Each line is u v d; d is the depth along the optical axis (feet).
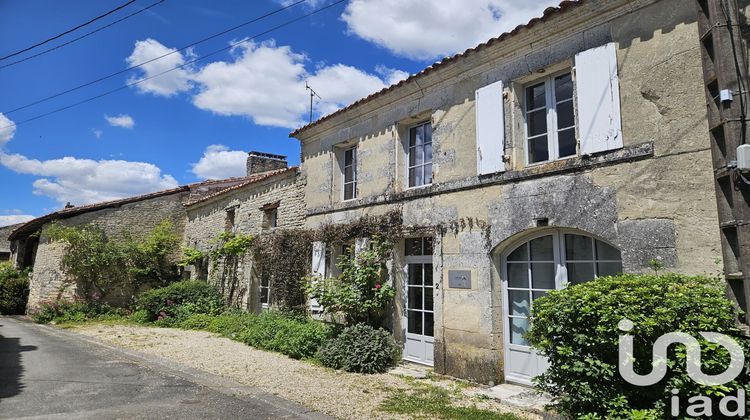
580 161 16.81
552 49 18.31
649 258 14.65
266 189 38.11
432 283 23.11
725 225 12.61
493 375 18.78
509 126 19.69
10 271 54.75
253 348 27.50
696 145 14.01
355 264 25.71
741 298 12.12
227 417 14.67
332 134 30.86
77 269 43.47
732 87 12.62
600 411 12.06
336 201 30.04
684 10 14.74
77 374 20.20
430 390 18.20
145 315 39.78
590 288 12.80
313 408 15.79
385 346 22.52
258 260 38.34
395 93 25.43
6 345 27.73
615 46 16.29
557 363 12.76
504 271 19.76
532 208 18.19
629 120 15.67
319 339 24.71
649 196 14.88
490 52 20.31
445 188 22.00
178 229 52.31
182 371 21.12
